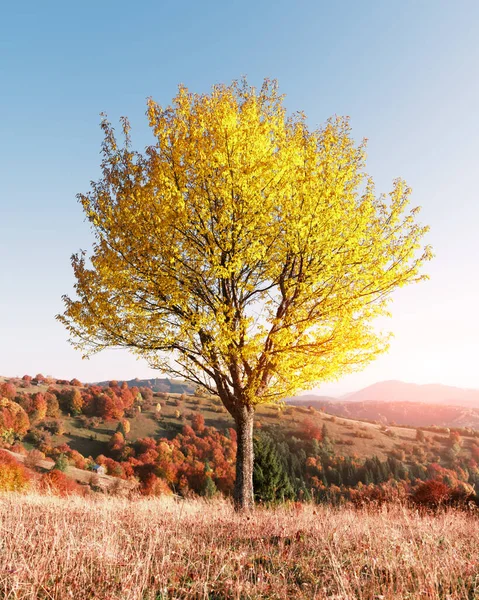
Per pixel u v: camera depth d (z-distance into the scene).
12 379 161.38
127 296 9.95
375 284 9.48
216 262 9.28
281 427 163.12
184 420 157.75
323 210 9.11
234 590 3.86
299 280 9.75
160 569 4.35
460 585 4.02
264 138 9.47
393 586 4.07
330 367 9.75
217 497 10.83
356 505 9.22
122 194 10.22
